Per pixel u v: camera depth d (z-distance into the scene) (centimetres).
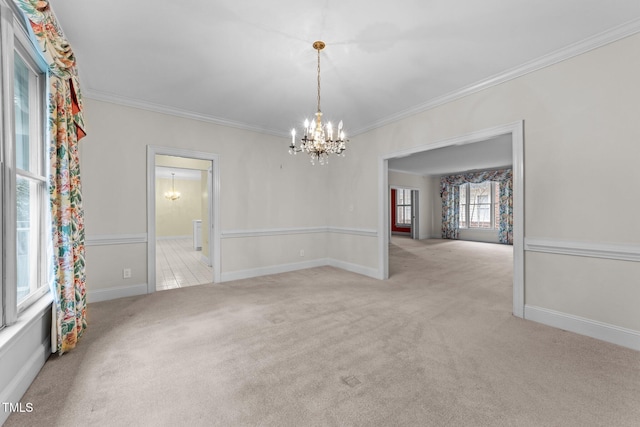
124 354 205
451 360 198
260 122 431
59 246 199
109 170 332
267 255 462
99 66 266
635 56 210
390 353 208
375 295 349
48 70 185
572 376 178
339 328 252
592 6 191
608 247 222
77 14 194
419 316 279
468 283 405
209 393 162
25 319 163
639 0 185
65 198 199
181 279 443
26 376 161
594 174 230
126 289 344
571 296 244
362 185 462
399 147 396
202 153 399
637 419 140
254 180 448
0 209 149
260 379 176
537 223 263
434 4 188
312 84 305
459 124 323
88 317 276
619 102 218
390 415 145
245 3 186
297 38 225
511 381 173
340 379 176
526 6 190
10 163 153
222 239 418
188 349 214
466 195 992
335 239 521
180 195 1116
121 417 143
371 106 369
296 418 143
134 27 210
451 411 147
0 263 149
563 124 246
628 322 216
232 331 246
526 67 264
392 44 234
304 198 506
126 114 343
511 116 278
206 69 273
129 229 346
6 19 149
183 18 200
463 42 232
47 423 138
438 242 912
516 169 275
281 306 309
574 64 239
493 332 243
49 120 186
